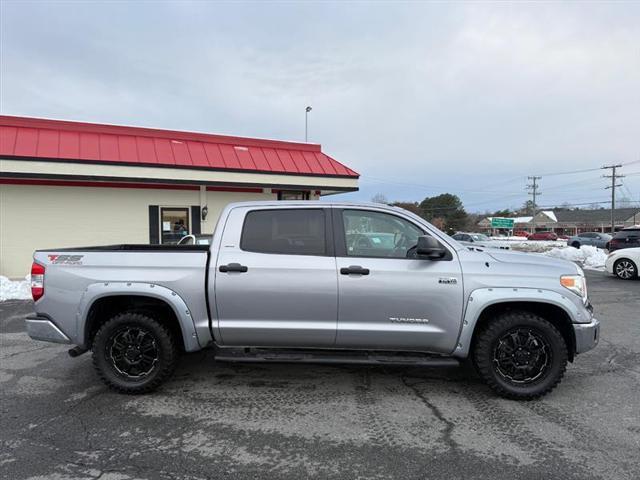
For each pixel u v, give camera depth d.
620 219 88.94
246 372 5.12
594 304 9.44
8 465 3.17
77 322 4.40
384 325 4.29
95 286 4.38
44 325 4.45
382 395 4.45
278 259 4.35
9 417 3.96
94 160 12.73
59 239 13.51
